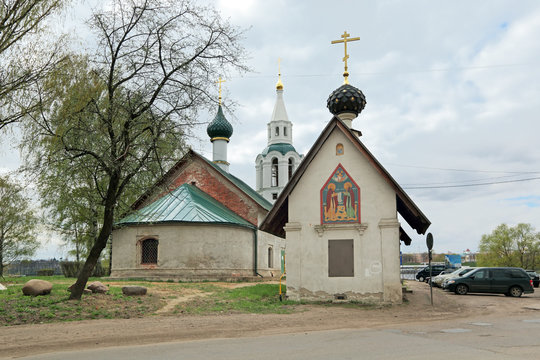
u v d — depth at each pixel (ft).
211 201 116.47
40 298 54.60
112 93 54.90
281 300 67.31
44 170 54.39
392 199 65.92
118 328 39.37
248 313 53.36
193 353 28.09
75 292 54.60
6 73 46.93
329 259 67.05
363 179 67.51
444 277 112.98
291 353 27.66
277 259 130.21
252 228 111.45
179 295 65.98
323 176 69.26
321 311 56.65
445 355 26.40
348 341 32.65
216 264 99.30
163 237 98.43
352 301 65.10
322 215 68.33
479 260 318.65
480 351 27.76
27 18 47.34
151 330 38.40
